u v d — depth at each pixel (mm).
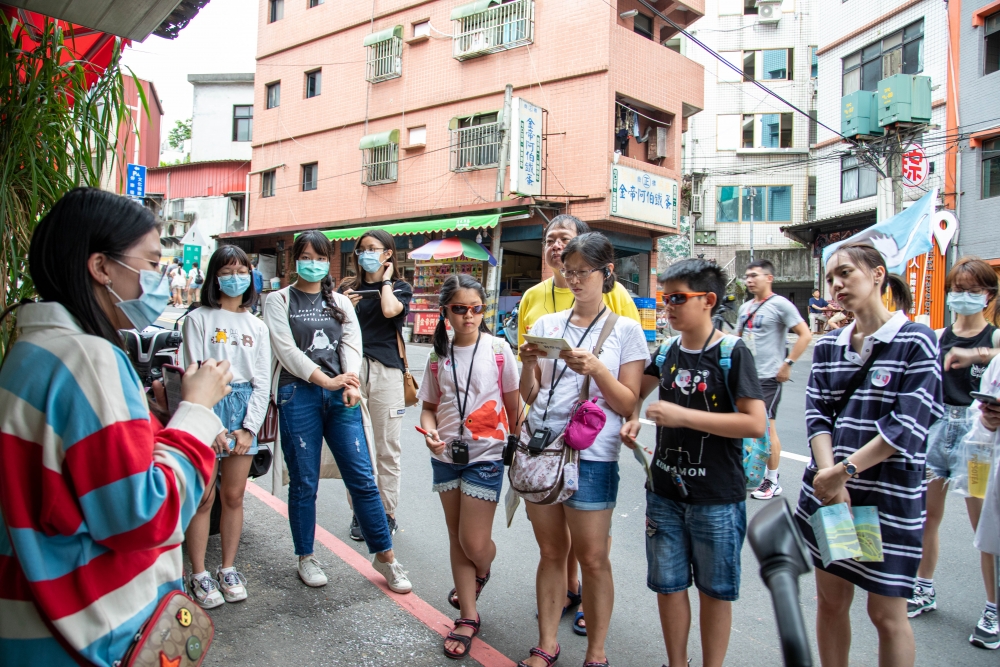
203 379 1605
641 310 14789
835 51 19359
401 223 16938
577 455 2557
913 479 2268
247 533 3863
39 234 1420
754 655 2969
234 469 3062
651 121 15711
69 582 1327
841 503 2301
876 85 17969
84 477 1300
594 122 14195
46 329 1372
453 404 2986
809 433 2551
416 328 16406
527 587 3568
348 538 4102
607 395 2523
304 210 19750
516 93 15383
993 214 14289
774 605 1112
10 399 1316
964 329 3570
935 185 15312
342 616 2971
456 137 16266
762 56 25703
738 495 2391
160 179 26578
